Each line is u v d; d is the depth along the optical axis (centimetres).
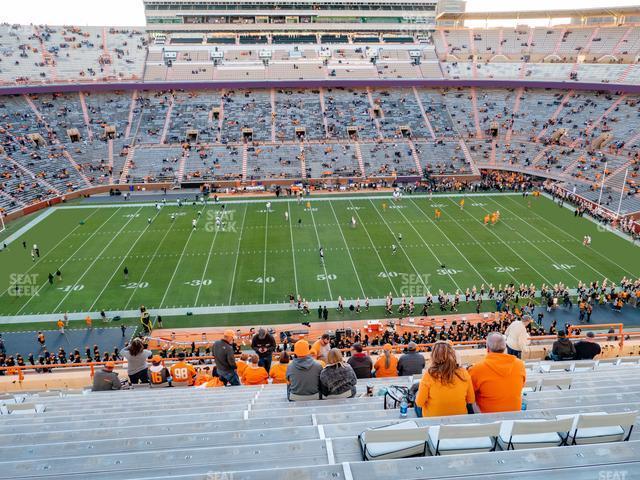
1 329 3005
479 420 529
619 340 1889
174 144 6625
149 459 474
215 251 4119
